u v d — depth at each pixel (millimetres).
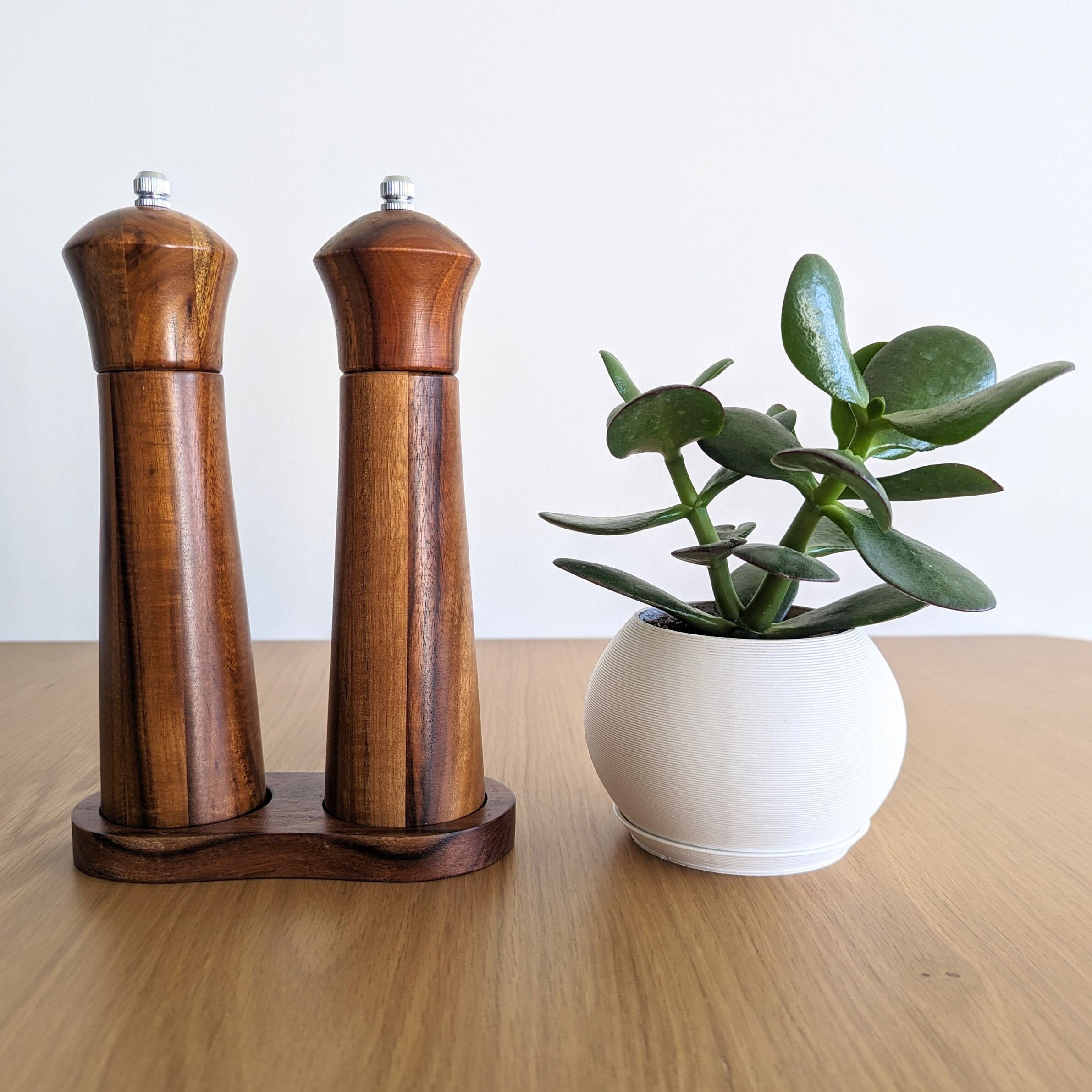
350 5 1035
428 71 1050
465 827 491
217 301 469
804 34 1067
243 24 1033
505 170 1067
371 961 412
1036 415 1146
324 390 1082
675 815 473
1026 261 1114
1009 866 514
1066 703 832
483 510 1120
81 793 608
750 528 558
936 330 487
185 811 488
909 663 980
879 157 1089
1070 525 1165
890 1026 372
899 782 640
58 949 421
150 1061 347
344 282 451
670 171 1077
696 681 459
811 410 1111
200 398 474
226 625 491
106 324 455
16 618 1100
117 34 1025
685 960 417
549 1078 339
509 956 417
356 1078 338
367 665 481
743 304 1097
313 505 1098
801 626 494
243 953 417
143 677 479
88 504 1084
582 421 1107
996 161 1096
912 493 455
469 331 1088
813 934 440
